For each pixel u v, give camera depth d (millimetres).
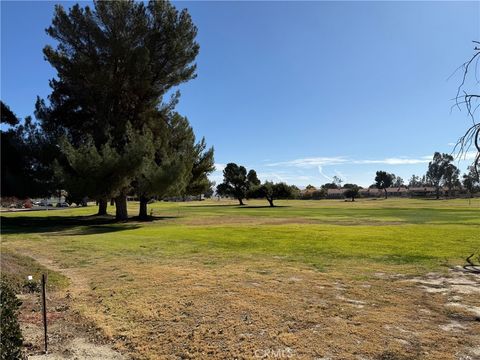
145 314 7168
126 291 8828
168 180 30375
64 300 8234
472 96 9430
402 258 13219
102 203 43469
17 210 60312
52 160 31234
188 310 7379
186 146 36125
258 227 25922
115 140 31406
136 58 31031
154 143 32656
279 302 7879
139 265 12180
